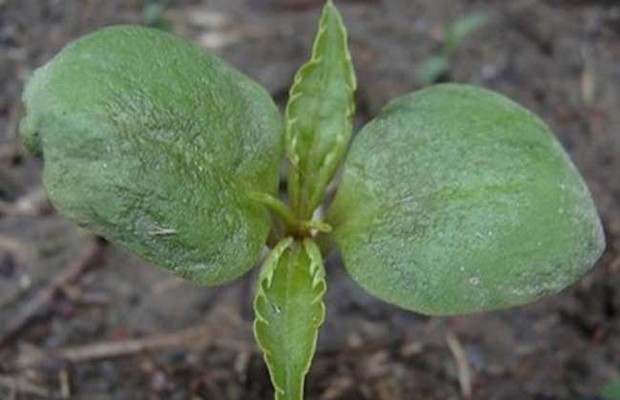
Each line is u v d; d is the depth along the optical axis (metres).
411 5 0.18
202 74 0.10
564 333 0.15
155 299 0.15
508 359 0.14
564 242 0.10
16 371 0.14
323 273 0.10
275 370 0.10
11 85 0.17
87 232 0.15
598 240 0.10
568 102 0.17
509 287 0.10
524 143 0.11
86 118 0.09
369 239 0.11
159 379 0.14
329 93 0.11
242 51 0.18
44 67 0.10
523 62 0.18
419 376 0.14
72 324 0.15
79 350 0.14
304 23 0.18
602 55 0.18
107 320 0.15
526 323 0.15
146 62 0.10
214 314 0.15
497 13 0.18
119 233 0.10
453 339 0.14
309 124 0.11
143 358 0.14
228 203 0.10
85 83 0.10
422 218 0.11
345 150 0.11
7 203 0.16
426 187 0.11
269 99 0.11
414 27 0.18
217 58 0.11
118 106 0.10
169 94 0.10
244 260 0.10
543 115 0.17
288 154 0.11
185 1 0.18
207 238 0.10
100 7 0.18
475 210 0.10
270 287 0.10
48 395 0.14
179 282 0.15
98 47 0.10
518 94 0.17
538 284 0.10
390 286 0.10
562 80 0.17
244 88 0.11
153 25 0.18
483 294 0.10
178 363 0.14
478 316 0.15
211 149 0.10
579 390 0.14
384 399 0.14
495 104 0.11
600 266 0.15
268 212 0.11
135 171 0.10
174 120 0.10
